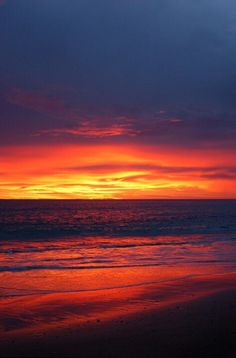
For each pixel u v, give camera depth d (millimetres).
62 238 32812
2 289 12984
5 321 9578
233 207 120375
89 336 8227
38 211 85938
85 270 16500
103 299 11820
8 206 116312
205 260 19797
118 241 30141
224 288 13547
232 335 8219
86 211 89375
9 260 19359
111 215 72438
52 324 9312
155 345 7609
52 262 18719
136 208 110500
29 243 28578
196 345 7602
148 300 11766
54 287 13375
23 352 7281
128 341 7879
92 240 31016
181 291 13023
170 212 85500
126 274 15742
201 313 10094
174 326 8891
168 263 18688
